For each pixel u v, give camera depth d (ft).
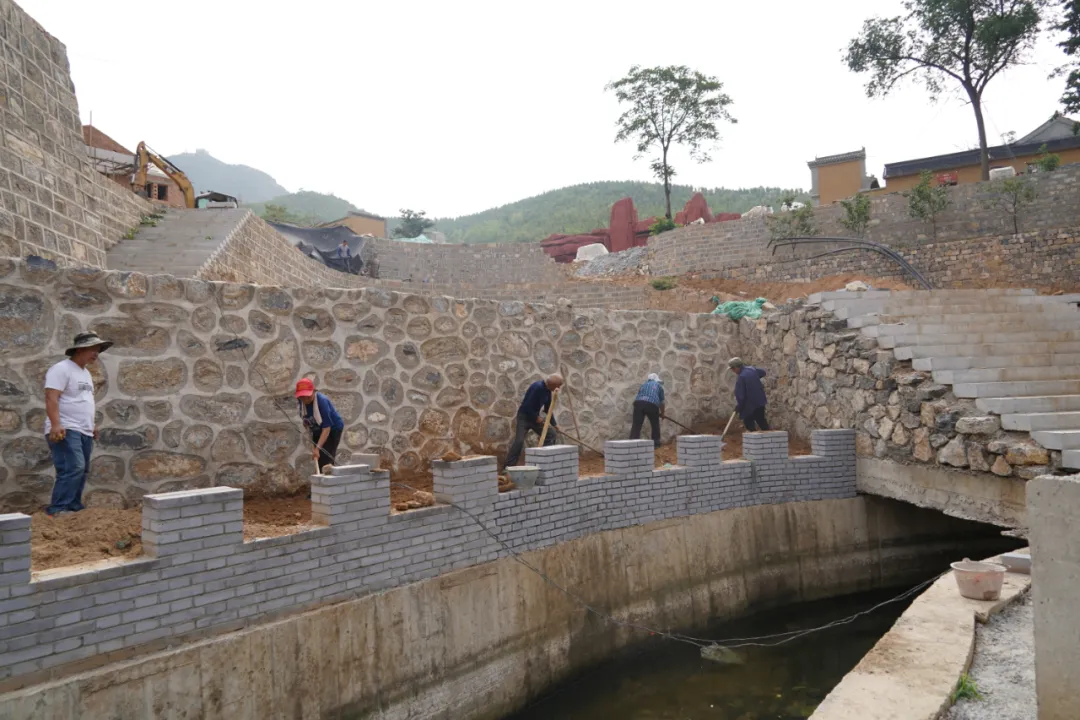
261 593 14.98
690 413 36.83
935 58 76.07
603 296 74.02
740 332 39.22
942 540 32.37
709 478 27.61
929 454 27.25
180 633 13.62
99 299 19.40
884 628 26.27
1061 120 101.50
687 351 36.96
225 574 14.40
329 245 80.79
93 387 18.63
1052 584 10.72
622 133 107.96
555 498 22.57
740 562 28.02
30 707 11.33
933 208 66.13
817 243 71.92
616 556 24.38
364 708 16.48
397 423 25.55
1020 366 29.40
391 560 17.69
